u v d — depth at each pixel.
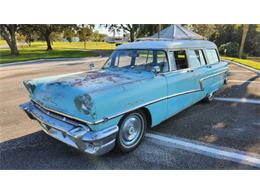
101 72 3.82
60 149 3.26
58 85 2.96
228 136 3.67
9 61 16.75
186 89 4.16
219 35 31.27
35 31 35.56
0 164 2.87
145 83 3.19
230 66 13.66
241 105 5.40
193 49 4.53
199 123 4.23
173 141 3.49
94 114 2.50
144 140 3.51
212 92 5.54
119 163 2.90
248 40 27.38
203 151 3.18
